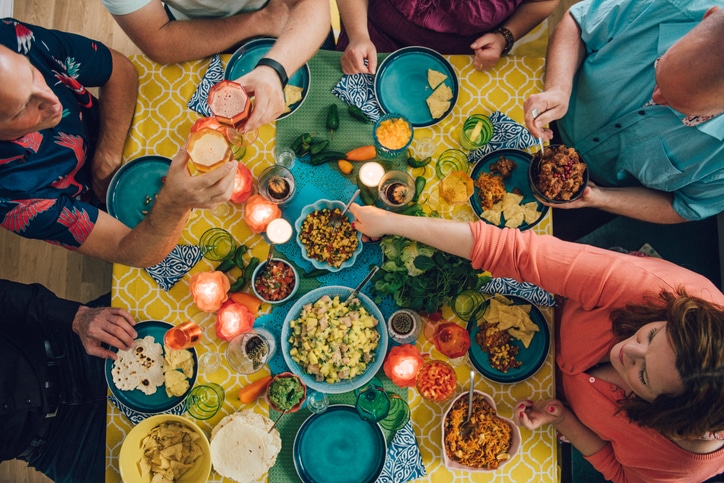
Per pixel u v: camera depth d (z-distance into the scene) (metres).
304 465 1.56
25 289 1.60
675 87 1.27
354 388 1.52
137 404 1.56
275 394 1.49
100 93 1.62
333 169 1.65
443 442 1.49
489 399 1.53
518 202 1.63
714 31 1.17
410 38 1.91
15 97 1.10
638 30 1.56
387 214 1.52
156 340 1.57
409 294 1.53
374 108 1.67
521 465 1.57
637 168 1.72
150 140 1.64
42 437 1.78
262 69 1.40
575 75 1.81
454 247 1.51
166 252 1.51
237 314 1.50
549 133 1.65
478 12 1.75
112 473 1.54
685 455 1.34
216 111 1.33
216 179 1.22
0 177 1.35
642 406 1.30
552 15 2.63
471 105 1.67
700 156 1.56
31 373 1.65
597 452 1.57
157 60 1.62
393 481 1.55
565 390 1.63
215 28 1.62
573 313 1.55
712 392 1.11
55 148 1.48
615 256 1.45
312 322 1.52
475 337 1.60
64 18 2.61
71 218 1.44
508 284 1.62
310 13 1.50
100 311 1.56
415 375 1.48
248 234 1.61
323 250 1.57
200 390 1.53
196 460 1.50
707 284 1.43
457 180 1.57
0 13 2.48
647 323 1.30
